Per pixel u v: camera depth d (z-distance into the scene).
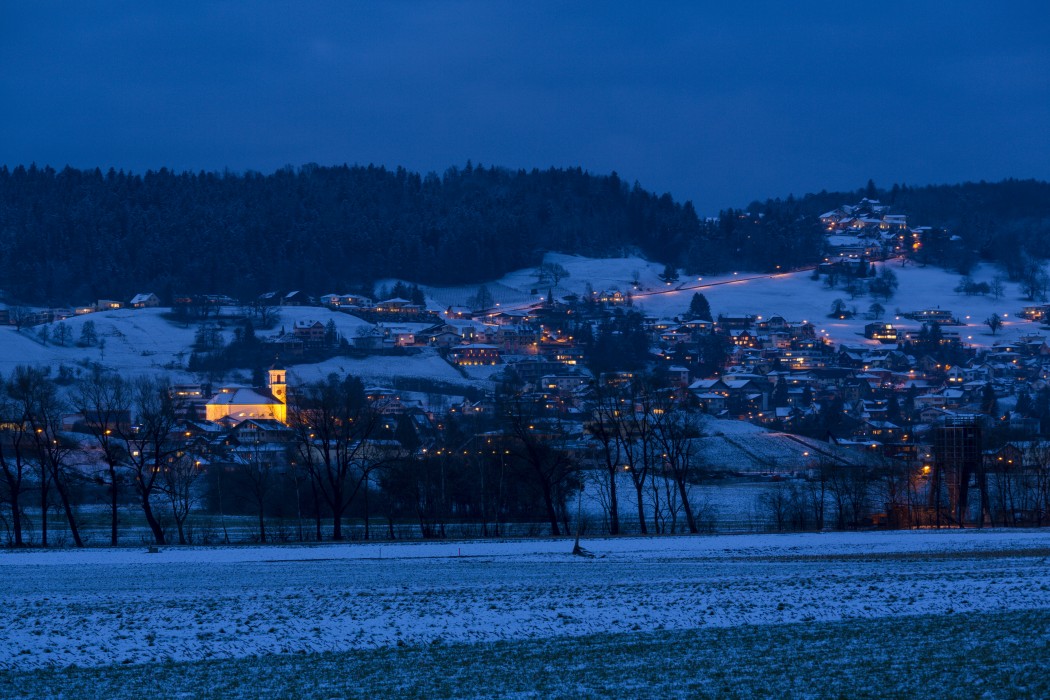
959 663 64.38
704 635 74.38
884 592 89.25
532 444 187.38
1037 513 197.38
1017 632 72.56
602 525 197.62
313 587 97.75
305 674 65.69
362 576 105.94
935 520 198.12
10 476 157.50
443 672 65.50
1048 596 86.19
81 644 73.81
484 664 67.38
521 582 99.75
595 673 64.44
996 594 87.31
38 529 194.88
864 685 60.16
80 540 158.50
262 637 75.56
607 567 112.31
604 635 75.06
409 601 88.50
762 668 64.56
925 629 74.31
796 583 95.94
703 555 124.25
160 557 129.12
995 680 60.34
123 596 93.06
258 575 107.81
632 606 84.69
